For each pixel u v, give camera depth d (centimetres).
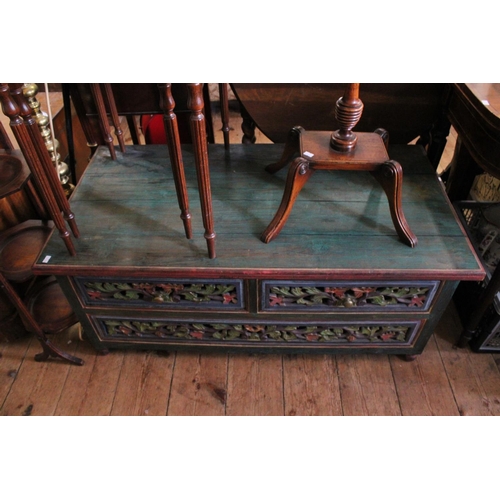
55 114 172
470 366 131
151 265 101
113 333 126
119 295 112
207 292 108
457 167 149
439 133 142
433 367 131
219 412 122
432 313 112
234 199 119
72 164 153
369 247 104
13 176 117
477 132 109
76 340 139
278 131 147
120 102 134
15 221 141
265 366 132
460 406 122
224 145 138
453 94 128
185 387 128
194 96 77
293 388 127
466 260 101
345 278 100
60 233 99
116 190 122
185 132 166
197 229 110
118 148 139
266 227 109
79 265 102
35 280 139
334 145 99
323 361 133
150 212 115
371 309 112
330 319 116
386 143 116
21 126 79
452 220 111
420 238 106
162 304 114
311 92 138
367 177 126
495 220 132
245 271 100
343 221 111
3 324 132
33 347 138
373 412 122
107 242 107
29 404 124
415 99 136
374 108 139
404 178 123
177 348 130
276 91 138
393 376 129
